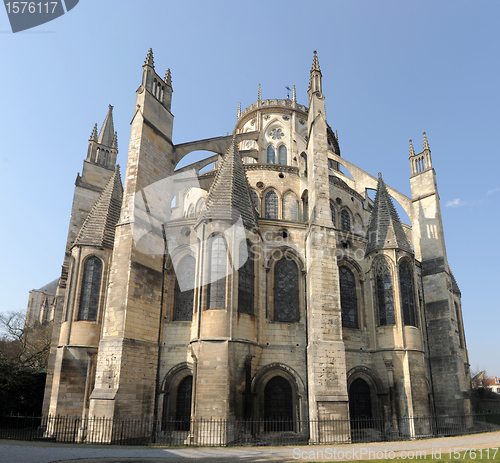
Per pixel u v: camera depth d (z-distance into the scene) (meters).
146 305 28.08
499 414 39.62
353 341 30.77
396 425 27.94
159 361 28.12
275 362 28.22
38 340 58.28
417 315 31.38
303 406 27.31
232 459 17.47
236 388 24.94
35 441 24.03
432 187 40.06
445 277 37.09
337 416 25.12
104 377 25.48
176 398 27.69
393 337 29.94
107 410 24.22
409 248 32.69
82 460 16.61
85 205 41.16
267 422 27.06
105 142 47.16
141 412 25.83
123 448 21.03
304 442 25.17
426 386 29.48
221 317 25.70
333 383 26.05
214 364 24.73
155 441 25.67
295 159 50.75
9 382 33.34
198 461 16.86
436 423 30.84
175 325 28.97
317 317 27.47
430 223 39.31
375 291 31.92
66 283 34.75
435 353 35.91
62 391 28.02
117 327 26.38
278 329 29.25
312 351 26.62
